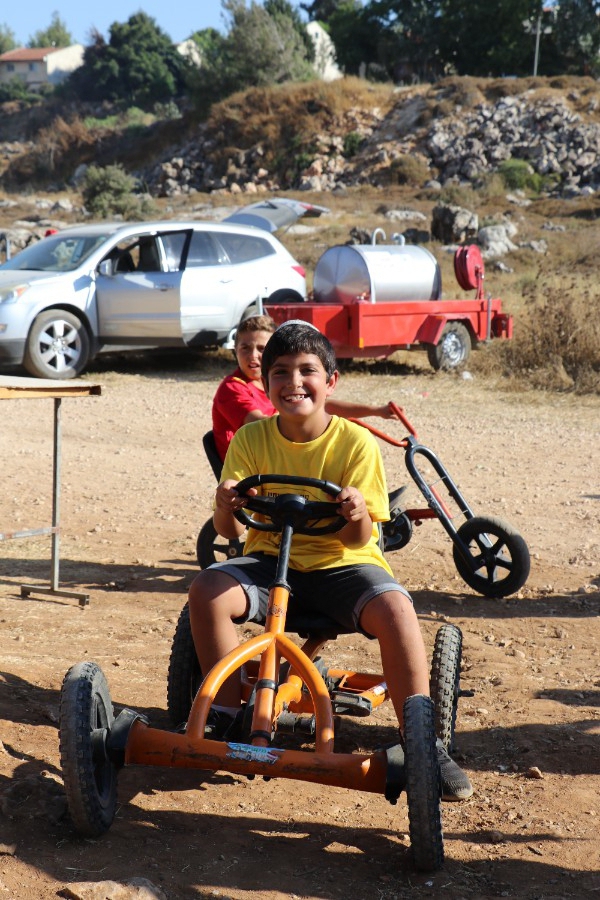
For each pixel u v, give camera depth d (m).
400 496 6.02
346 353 14.30
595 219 41.25
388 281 14.94
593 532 7.56
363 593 3.43
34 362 14.22
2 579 6.23
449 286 24.08
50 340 14.38
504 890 2.90
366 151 54.53
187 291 14.65
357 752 3.95
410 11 80.44
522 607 5.94
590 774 3.74
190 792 3.53
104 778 3.12
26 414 12.59
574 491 8.83
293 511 3.38
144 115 86.81
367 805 3.48
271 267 15.73
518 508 8.22
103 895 2.72
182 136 63.41
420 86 59.38
